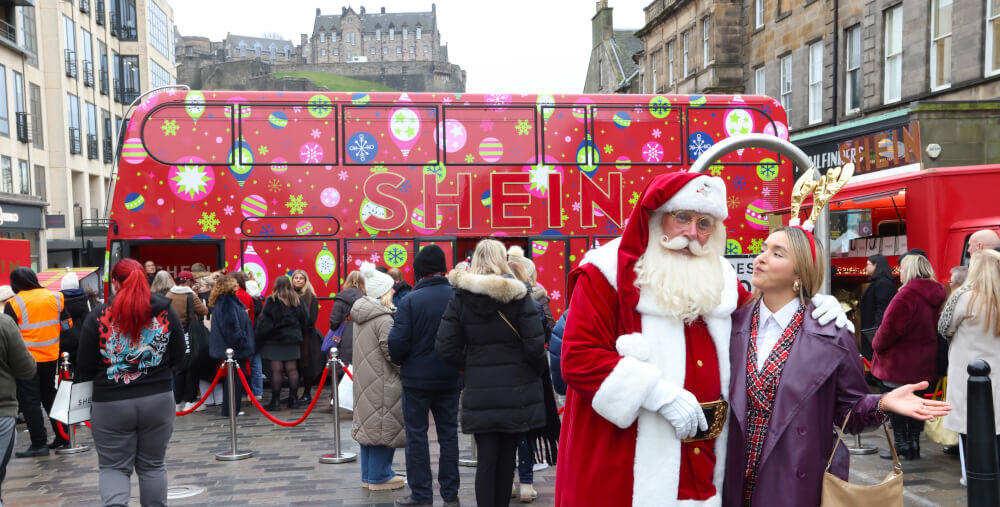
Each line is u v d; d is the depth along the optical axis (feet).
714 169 38.70
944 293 22.29
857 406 9.82
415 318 18.34
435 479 22.54
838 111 71.67
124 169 36.52
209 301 33.30
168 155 36.76
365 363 20.49
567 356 9.71
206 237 36.68
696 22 95.96
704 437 9.83
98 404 15.79
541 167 38.01
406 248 37.50
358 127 37.65
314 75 422.82
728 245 38.52
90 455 26.43
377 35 501.15
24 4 110.93
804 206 37.17
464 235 37.63
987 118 47.24
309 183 37.29
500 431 16.52
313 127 37.50
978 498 13.16
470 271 17.08
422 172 37.70
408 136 37.81
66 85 129.39
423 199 37.65
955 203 31.22
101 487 15.64
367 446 20.80
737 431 9.87
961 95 55.31
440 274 18.85
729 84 89.61
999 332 18.26
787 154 20.04
